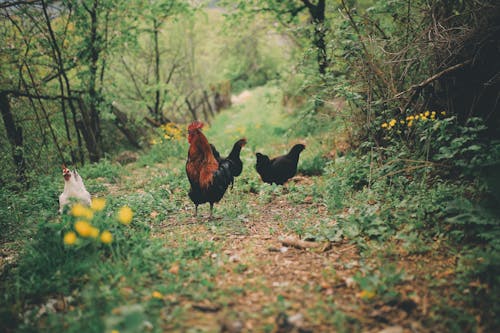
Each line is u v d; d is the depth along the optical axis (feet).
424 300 11.80
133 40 45.70
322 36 30.89
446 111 21.67
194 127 19.63
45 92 38.50
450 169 19.89
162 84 55.16
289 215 21.15
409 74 23.45
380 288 12.19
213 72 81.30
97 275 12.78
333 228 17.30
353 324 10.80
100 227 15.16
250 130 57.47
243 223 20.01
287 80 41.29
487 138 18.49
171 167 38.19
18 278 13.57
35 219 21.77
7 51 32.09
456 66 19.60
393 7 25.30
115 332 9.25
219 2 48.49
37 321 11.55
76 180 20.94
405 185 20.63
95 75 43.78
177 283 12.87
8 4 31.65
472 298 11.63
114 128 58.13
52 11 35.63
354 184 23.40
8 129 34.24
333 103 27.35
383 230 16.19
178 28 68.69
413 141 22.86
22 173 33.91
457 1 21.76
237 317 11.06
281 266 14.42
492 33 18.86
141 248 14.82
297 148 27.48
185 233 18.40
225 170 19.63
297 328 10.42
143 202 22.76
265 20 56.18
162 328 10.57
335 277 13.26
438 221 16.40
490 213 14.90
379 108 24.53
